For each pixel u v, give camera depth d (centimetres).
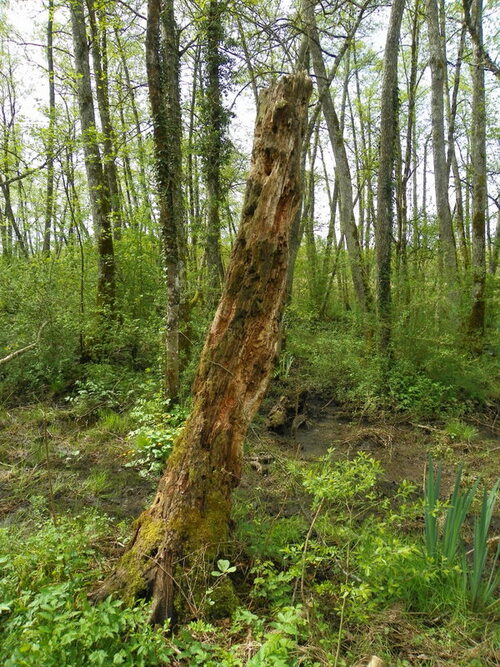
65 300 766
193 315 799
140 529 285
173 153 628
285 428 652
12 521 388
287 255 313
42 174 811
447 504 304
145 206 881
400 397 728
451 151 1335
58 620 220
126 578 264
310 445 613
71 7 809
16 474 470
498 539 372
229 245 1376
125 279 895
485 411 749
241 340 301
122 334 763
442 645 257
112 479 473
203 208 971
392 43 811
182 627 245
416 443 623
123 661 218
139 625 231
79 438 562
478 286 934
